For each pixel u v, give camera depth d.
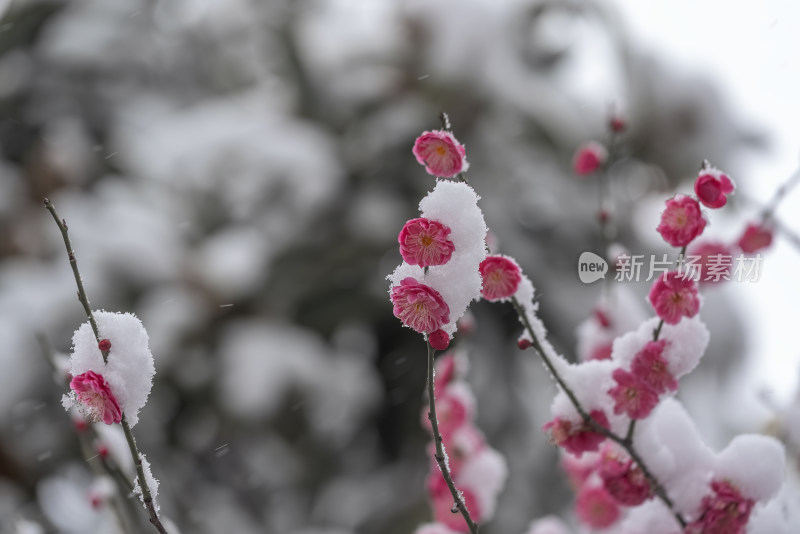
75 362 1.19
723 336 2.62
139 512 1.34
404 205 2.96
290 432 2.86
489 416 2.63
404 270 1.17
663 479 1.24
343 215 2.96
